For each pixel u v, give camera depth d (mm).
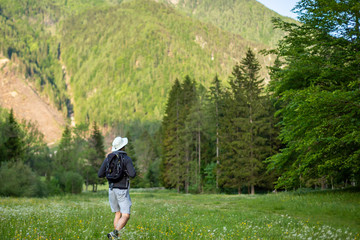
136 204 16984
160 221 8430
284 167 20719
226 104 49438
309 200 17328
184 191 53000
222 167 44219
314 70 17234
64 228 6359
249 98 44344
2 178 29859
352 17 16234
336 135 16125
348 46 16672
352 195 17516
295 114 17969
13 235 5312
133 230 6203
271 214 13195
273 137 43562
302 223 9664
